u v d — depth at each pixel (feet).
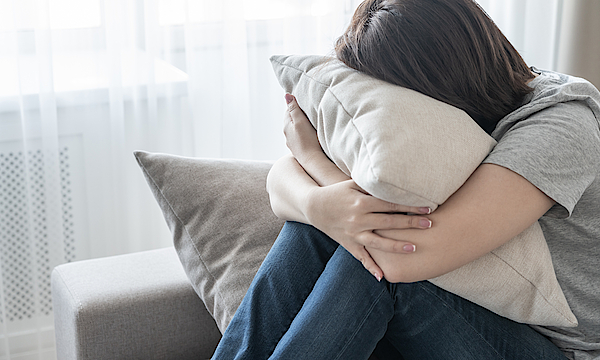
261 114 6.41
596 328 3.19
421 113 2.74
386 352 3.61
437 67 2.92
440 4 2.98
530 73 3.27
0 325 5.69
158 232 6.26
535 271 2.89
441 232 2.68
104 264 4.53
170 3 5.74
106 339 3.99
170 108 5.97
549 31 7.32
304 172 3.44
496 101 3.02
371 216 2.79
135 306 4.06
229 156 6.37
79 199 5.96
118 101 5.72
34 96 5.49
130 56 5.73
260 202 4.29
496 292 2.93
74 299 4.01
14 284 5.81
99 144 5.85
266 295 3.30
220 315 3.89
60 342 4.43
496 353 3.08
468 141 2.76
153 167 4.32
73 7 5.46
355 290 2.97
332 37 6.32
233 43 6.03
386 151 2.56
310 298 3.09
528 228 2.96
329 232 3.02
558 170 2.69
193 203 4.25
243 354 3.19
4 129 5.48
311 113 3.28
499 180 2.69
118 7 5.57
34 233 5.72
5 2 5.21
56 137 5.57
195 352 4.30
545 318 2.99
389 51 2.94
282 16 6.19
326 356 2.92
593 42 7.13
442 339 3.12
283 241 3.42
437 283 2.97
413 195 2.58
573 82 3.05
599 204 2.94
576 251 3.09
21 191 5.67
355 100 2.91
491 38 3.04
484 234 2.69
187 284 4.27
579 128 2.79
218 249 4.11
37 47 5.32
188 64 5.89
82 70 5.63
